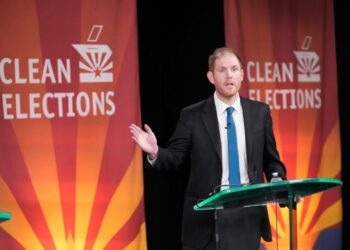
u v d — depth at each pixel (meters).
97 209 7.36
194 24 8.80
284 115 8.62
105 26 7.40
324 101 8.92
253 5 8.38
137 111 7.53
